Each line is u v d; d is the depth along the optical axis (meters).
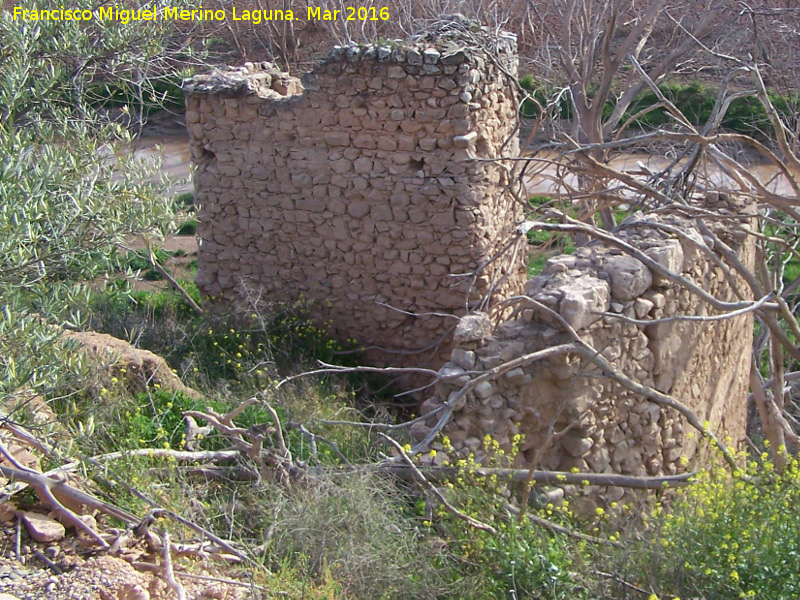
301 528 4.46
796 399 10.97
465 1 16.00
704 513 4.42
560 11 14.41
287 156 9.50
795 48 12.51
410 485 5.23
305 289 9.90
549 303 5.55
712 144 7.37
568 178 17.48
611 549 4.62
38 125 4.92
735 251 7.52
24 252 4.22
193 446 5.73
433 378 9.52
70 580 3.53
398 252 9.34
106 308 9.32
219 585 3.87
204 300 10.41
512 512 4.85
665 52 15.11
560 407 5.05
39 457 4.50
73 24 5.50
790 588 3.95
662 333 6.19
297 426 5.87
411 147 8.90
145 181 5.12
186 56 8.83
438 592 4.21
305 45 20.44
